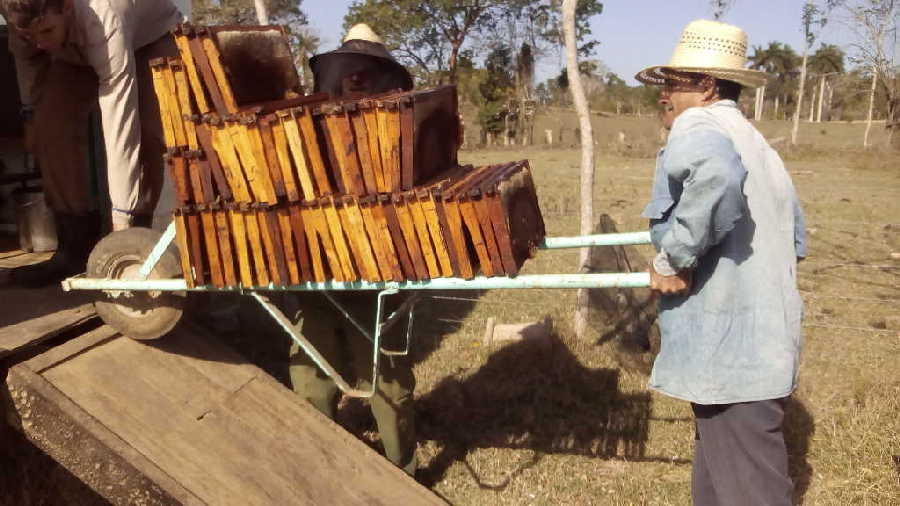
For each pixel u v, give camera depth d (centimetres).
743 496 288
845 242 1123
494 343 649
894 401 509
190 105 290
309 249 296
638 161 2889
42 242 525
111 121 360
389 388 406
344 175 286
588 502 416
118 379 329
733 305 280
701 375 283
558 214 1397
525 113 4544
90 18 346
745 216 281
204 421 334
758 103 7050
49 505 369
